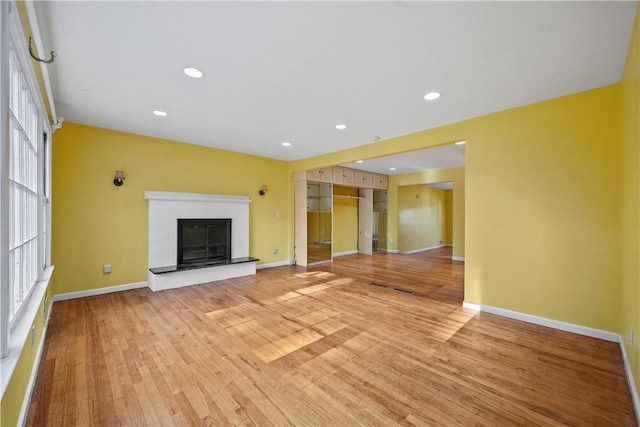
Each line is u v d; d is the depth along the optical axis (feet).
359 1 5.14
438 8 5.31
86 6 5.25
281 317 10.29
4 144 4.07
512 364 7.08
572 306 8.96
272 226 19.74
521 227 9.91
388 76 7.95
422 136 12.76
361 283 15.47
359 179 25.31
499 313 10.41
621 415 5.30
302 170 19.77
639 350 5.27
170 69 7.62
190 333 8.87
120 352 7.63
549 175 9.36
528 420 5.15
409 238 29.48
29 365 5.65
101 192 12.85
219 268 15.88
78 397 5.75
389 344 8.16
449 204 36.81
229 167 17.24
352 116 11.02
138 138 13.83
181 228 15.06
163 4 5.22
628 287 6.83
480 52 6.76
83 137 12.36
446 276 17.34
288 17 5.59
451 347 7.97
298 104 9.93
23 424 4.93
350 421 5.12
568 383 6.28
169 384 6.23
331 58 7.07
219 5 5.26
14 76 5.29
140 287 13.98
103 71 7.70
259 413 5.34
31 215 7.29
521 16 5.50
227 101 9.70
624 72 7.30
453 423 5.06
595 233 8.59
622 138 7.75
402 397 5.81
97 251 12.79
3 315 4.25
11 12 4.34
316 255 22.56
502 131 10.34
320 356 7.48
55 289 11.80
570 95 8.99
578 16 5.48
